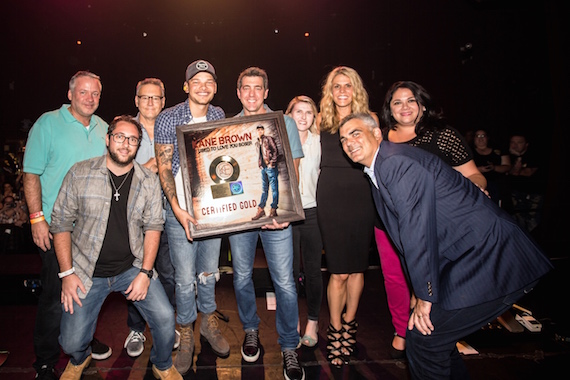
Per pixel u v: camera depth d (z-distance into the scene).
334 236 2.83
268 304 3.90
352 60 9.19
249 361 2.89
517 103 7.00
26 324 3.47
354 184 2.81
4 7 8.64
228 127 2.65
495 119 7.28
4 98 9.14
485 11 7.25
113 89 9.60
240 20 9.30
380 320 3.61
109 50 9.39
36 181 2.53
